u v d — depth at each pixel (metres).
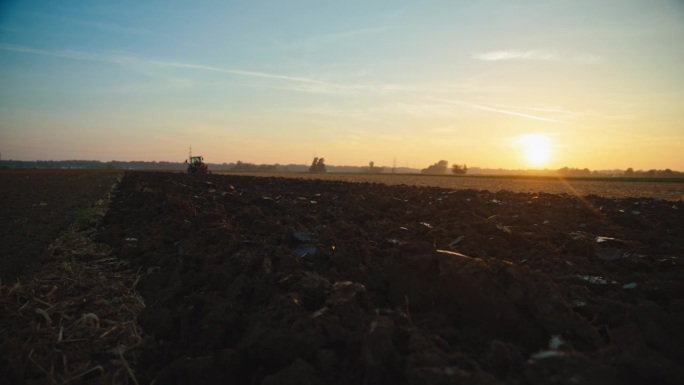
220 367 3.97
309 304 4.80
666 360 3.21
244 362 4.06
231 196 14.12
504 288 4.34
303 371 3.58
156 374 4.13
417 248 5.27
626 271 6.16
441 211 11.44
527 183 42.34
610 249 6.87
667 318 4.02
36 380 4.11
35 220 12.72
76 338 4.94
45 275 7.07
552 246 7.42
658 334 3.68
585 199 16.88
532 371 3.17
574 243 7.20
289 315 4.29
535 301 4.16
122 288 6.53
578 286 5.30
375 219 10.69
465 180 51.78
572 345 3.78
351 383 3.56
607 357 3.39
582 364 3.12
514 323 4.12
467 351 3.99
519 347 3.90
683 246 7.28
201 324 4.65
